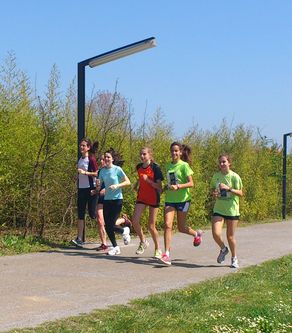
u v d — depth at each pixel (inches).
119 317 246.8
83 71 456.1
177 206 391.5
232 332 235.5
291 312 271.1
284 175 880.3
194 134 732.7
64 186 488.1
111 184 414.0
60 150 458.9
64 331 223.9
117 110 779.4
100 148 521.3
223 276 352.8
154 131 647.8
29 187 463.8
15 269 348.2
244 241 544.4
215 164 745.0
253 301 289.7
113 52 441.4
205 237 556.1
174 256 427.8
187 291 303.1
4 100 484.4
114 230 422.0
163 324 242.2
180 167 389.4
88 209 452.8
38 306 260.7
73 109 541.6
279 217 895.7
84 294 288.5
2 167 456.8
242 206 790.5
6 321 234.5
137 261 395.2
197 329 237.9
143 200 400.8
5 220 477.4
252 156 839.1
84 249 439.2
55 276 331.3
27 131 484.4
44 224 467.2
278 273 373.4
